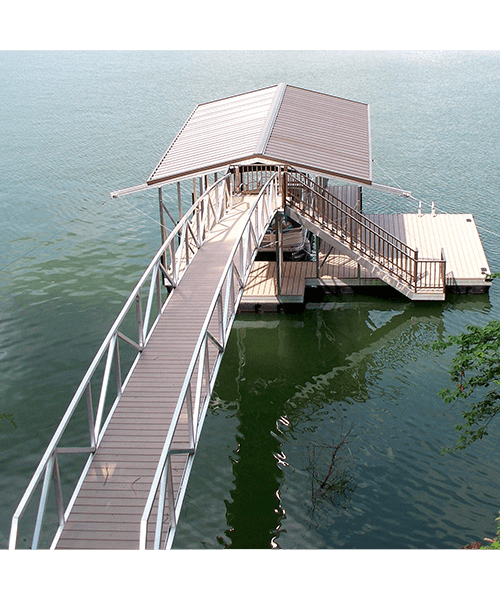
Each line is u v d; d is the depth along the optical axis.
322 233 21.62
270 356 20.02
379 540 13.25
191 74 55.25
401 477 14.97
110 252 25.39
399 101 45.75
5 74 58.25
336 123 23.05
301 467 15.34
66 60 63.56
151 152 36.31
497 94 47.09
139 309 13.37
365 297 22.97
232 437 16.48
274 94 23.81
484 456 15.54
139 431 11.29
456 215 25.17
